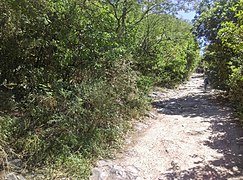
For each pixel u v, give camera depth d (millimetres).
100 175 4309
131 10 10711
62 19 5785
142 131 6684
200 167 4926
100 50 6469
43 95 5102
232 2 11117
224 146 5910
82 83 5805
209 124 7527
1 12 4875
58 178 3979
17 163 4027
